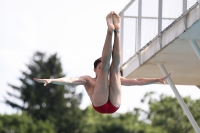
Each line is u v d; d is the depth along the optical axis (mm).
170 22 36469
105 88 26969
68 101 160625
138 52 42000
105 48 26406
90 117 165750
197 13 32844
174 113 148500
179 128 145000
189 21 33875
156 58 40156
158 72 44625
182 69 43688
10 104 163375
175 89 41344
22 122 146250
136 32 42250
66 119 156250
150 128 148375
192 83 49656
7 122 145125
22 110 156625
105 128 154750
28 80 160875
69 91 162500
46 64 162500
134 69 43781
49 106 157625
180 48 37688
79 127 156500
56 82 26375
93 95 27344
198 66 42250
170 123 146875
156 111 154250
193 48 35844
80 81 27938
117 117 166750
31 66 161875
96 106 27547
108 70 26828
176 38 35531
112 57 27078
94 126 157625
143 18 40750
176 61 41000
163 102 155625
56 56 163125
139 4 41469
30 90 158625
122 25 45531
